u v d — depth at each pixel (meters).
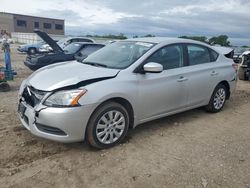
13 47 32.94
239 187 3.28
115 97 4.02
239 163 3.84
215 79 5.73
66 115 3.60
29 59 10.10
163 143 4.40
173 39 5.20
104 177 3.39
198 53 5.54
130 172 3.52
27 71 11.98
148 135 4.70
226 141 4.57
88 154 3.94
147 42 4.95
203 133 4.89
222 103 6.16
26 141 4.25
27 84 4.18
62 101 3.65
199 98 5.50
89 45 11.13
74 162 3.71
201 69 5.41
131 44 5.05
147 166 3.67
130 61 4.51
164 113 4.86
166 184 3.29
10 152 3.90
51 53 10.08
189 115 5.87
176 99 4.98
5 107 6.00
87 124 3.84
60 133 3.71
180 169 3.62
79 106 3.66
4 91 7.64
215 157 3.98
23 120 4.12
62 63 5.08
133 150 4.11
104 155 3.93
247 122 5.60
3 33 10.39
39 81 4.02
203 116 5.84
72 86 3.76
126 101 4.21
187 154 4.05
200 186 3.27
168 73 4.78
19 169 3.49
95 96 3.79
